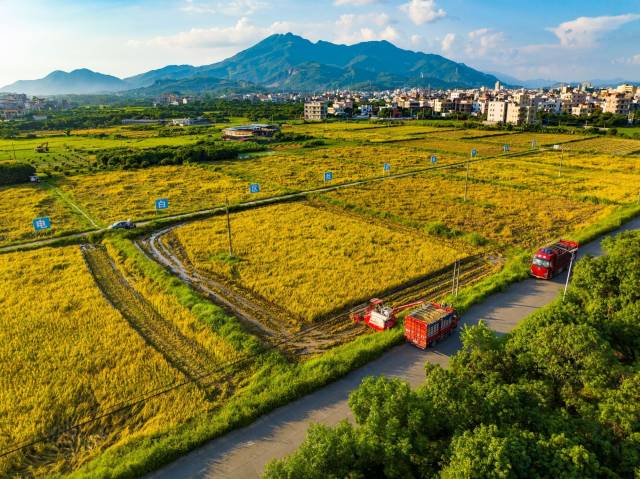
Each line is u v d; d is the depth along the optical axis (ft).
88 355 90.58
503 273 126.11
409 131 534.78
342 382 80.69
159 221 187.42
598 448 51.52
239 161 346.74
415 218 187.83
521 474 45.06
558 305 82.58
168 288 120.78
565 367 63.21
